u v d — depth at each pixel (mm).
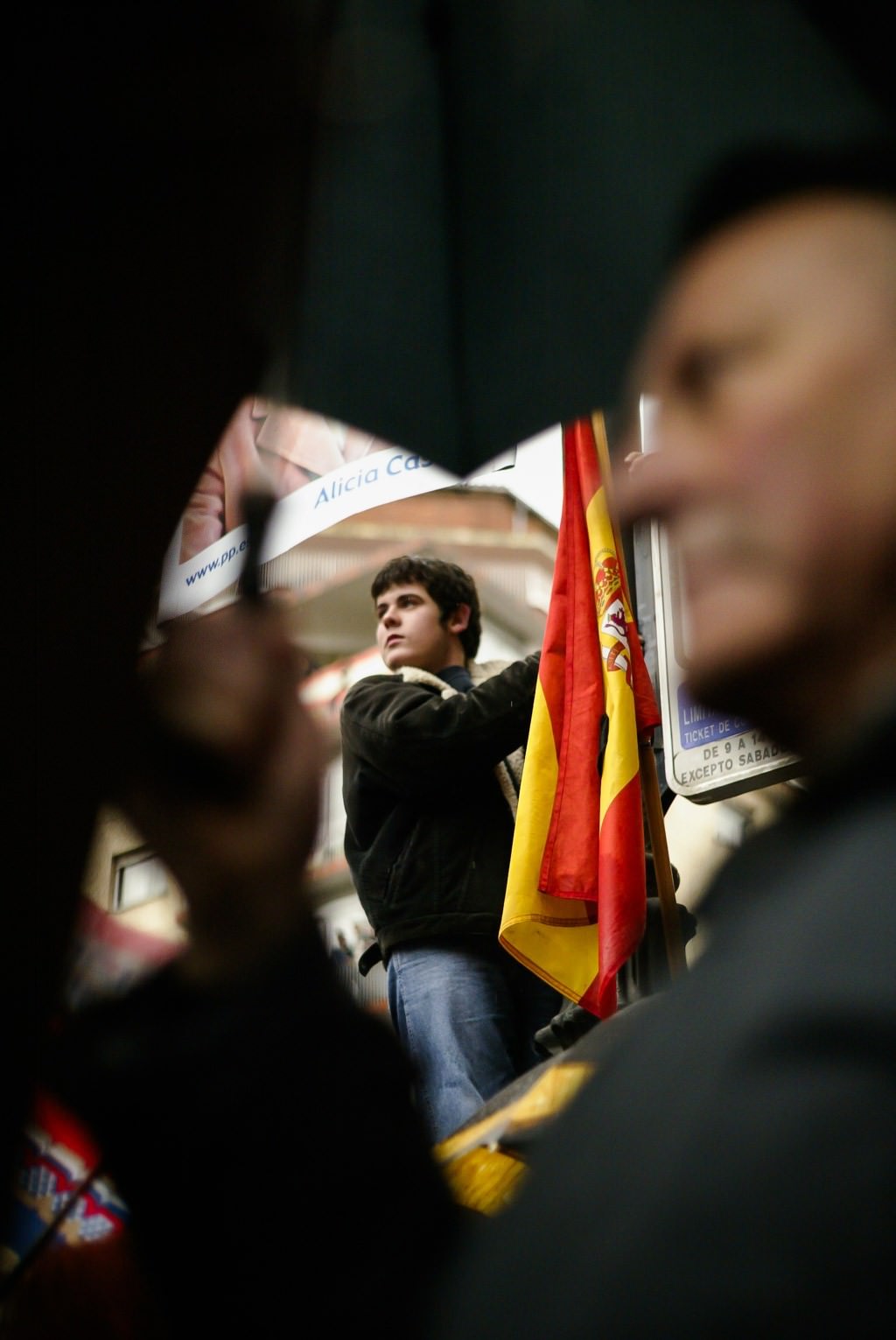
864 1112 733
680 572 1010
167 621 1647
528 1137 1650
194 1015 1631
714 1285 710
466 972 3961
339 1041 1641
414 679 4379
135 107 1827
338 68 1867
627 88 1651
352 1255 1555
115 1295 1711
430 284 1942
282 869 1626
